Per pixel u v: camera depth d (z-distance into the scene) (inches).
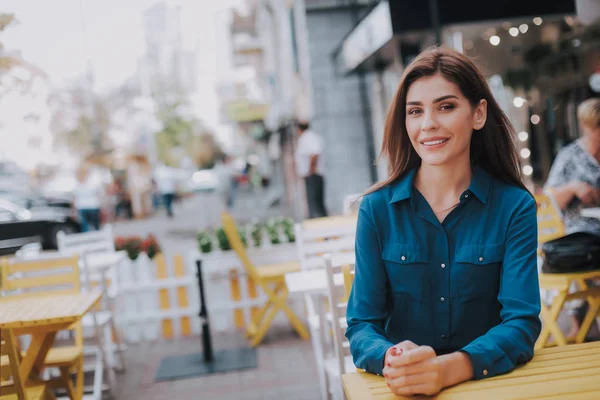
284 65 820.6
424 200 80.3
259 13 1249.4
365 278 81.8
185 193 1914.4
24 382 150.4
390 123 83.9
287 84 789.2
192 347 267.6
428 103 78.7
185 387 216.2
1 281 211.9
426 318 80.0
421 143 79.3
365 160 556.4
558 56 308.7
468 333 79.5
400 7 302.2
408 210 80.7
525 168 326.3
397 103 83.0
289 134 862.5
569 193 219.3
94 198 744.3
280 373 221.8
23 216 597.6
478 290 78.3
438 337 80.1
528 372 72.2
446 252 79.0
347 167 556.4
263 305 290.8
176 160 1723.7
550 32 308.8
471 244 78.4
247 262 259.1
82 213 738.2
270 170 1662.2
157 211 1536.7
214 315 291.3
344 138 556.1
